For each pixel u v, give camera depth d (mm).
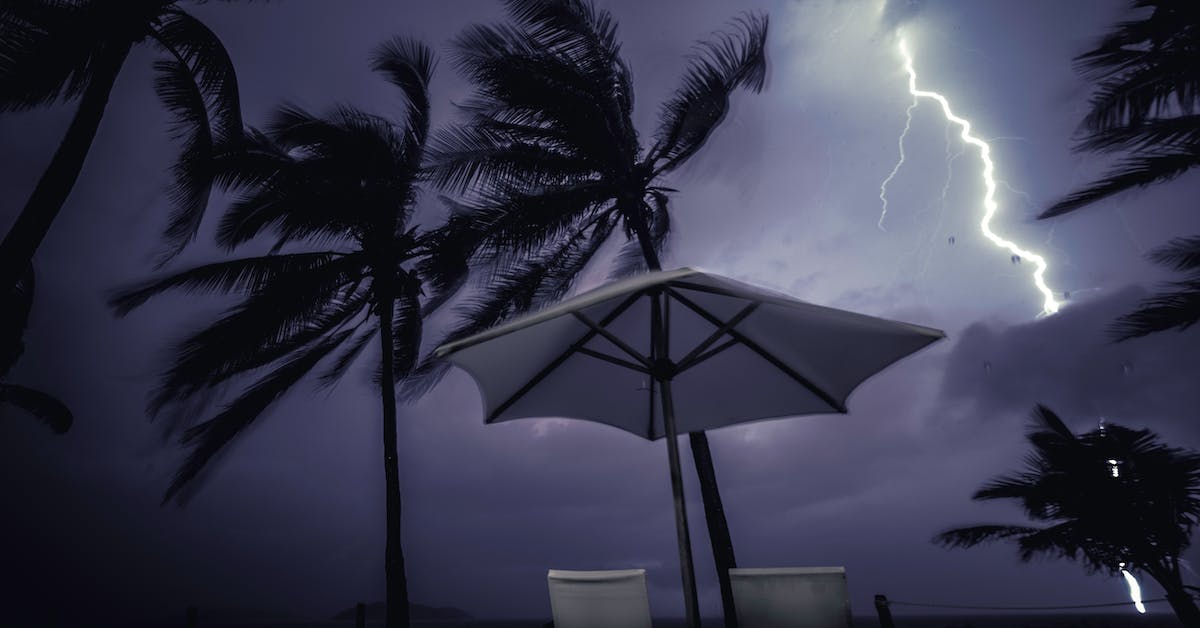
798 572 2697
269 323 12461
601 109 13023
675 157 13086
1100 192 11953
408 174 13211
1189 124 10719
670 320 3342
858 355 2941
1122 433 11242
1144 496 10641
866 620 154000
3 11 8031
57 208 7598
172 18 10195
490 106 12781
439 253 12617
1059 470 11406
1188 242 12508
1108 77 11602
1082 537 11031
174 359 11781
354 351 15734
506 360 3113
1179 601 10188
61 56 8500
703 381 3371
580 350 3279
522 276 14203
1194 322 10945
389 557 10406
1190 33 10906
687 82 12414
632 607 2652
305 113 13055
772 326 3047
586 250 14602
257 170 12039
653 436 3680
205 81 10984
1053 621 75312
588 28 12742
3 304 7270
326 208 12211
